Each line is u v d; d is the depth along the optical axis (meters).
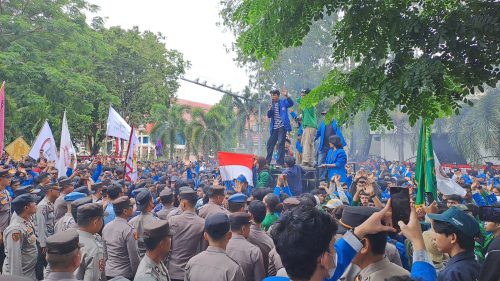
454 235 3.95
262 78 30.98
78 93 31.16
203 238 6.44
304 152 13.60
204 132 36.03
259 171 12.22
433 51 4.21
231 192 9.62
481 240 5.59
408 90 4.20
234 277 4.73
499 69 4.17
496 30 3.94
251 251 5.41
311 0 4.70
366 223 3.07
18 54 25.16
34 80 26.59
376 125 4.63
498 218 5.12
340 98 5.13
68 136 14.29
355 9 4.66
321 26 23.31
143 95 40.75
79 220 5.54
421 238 3.04
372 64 4.64
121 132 15.70
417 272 2.92
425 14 4.47
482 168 25.61
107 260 6.24
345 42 4.78
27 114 28.55
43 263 8.76
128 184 12.03
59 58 29.08
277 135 14.63
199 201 10.96
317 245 2.46
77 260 3.92
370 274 3.05
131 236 6.18
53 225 8.78
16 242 6.88
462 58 4.17
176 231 6.36
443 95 4.39
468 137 25.45
